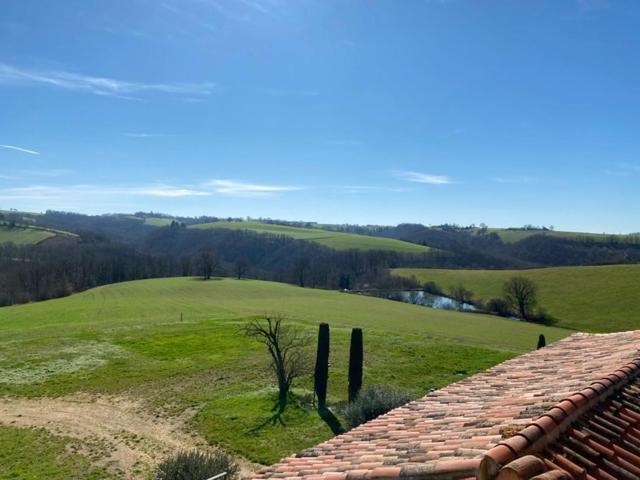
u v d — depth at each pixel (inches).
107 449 1204.5
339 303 3425.2
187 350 2171.5
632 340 395.9
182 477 853.8
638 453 191.6
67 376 1812.3
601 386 236.2
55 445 1228.5
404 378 1828.2
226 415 1406.3
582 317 2817.4
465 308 3398.1
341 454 265.6
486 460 153.9
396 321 2817.4
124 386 1728.6
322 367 1557.6
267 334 1654.8
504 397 294.5
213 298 3587.6
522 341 2385.6
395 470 186.1
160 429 1344.7
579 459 173.6
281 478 244.2
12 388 1675.7
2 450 1196.5
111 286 4082.2
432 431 257.4
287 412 1421.0
